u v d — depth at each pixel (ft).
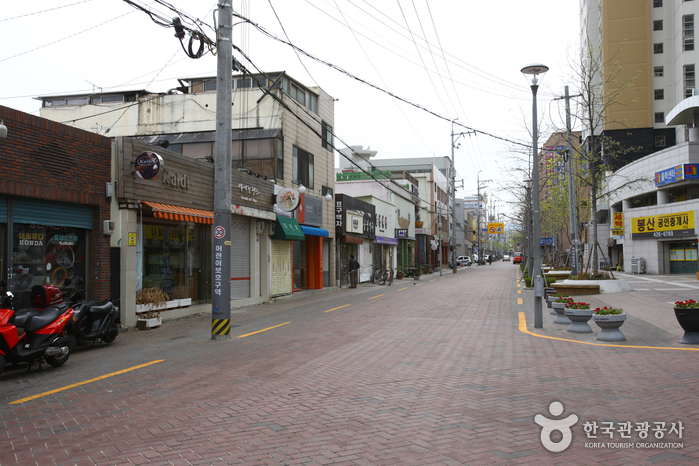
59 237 38.04
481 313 52.70
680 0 146.20
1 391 23.15
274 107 72.13
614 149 152.15
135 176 43.42
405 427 16.90
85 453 14.94
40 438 16.39
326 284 92.68
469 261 271.69
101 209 40.93
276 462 13.99
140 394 21.85
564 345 33.55
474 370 25.93
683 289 74.08
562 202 102.68
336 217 96.63
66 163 37.68
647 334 36.88
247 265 64.13
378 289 92.02
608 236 168.35
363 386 22.76
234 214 60.23
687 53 144.87
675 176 115.44
